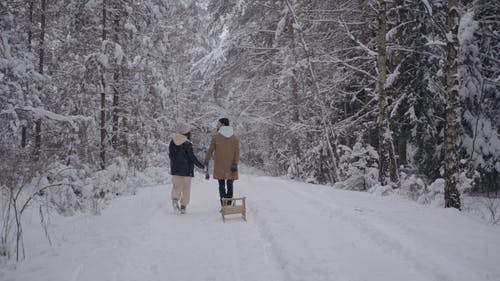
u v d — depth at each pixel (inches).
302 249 189.6
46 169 313.3
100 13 525.0
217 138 303.9
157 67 665.6
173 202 296.5
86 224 259.3
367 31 626.2
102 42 500.7
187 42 1019.9
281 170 922.1
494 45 537.6
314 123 676.7
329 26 667.4
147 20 573.3
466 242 193.8
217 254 191.3
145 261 180.7
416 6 522.9
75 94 514.6
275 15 752.3
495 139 506.0
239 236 224.5
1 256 186.1
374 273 160.6
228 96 874.8
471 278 149.1
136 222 252.5
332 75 707.4
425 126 536.1
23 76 390.6
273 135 843.4
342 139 725.3
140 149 663.1
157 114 751.1
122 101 583.2
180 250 198.4
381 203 307.0
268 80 782.5
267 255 188.2
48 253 190.9
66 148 486.0
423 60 526.6
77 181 382.9
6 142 342.6
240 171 1071.6
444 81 511.5
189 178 299.3
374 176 555.8
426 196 352.2
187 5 1032.2
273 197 351.3
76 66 513.3
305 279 154.6
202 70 816.9
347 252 185.8
